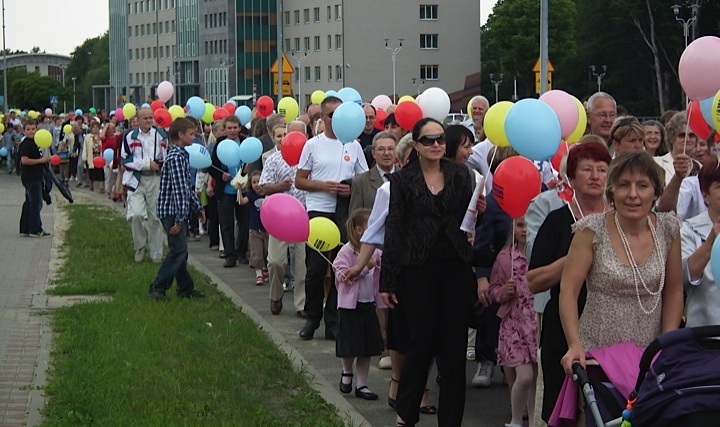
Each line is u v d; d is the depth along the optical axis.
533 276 6.54
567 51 82.81
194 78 110.19
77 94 160.88
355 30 90.75
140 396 8.31
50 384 8.74
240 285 15.02
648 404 4.75
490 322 8.90
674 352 4.76
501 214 8.39
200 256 18.31
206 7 105.88
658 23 73.19
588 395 5.28
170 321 11.42
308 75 96.88
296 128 13.84
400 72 91.50
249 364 9.55
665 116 12.00
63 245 18.86
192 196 13.27
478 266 8.41
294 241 9.72
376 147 10.46
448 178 7.44
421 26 91.75
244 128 19.06
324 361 10.37
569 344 5.67
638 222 5.77
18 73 147.62
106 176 31.27
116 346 10.07
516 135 7.65
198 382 8.85
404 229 7.50
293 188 13.00
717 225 6.09
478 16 93.12
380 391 9.34
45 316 11.98
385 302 7.61
